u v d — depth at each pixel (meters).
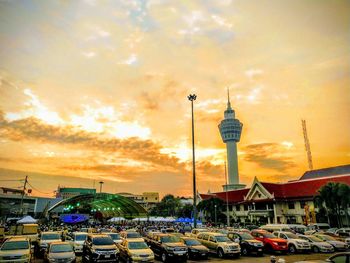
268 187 63.69
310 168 113.69
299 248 24.95
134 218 68.75
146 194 143.88
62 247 18.94
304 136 117.69
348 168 65.94
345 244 27.19
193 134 32.97
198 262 20.58
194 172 31.50
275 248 24.52
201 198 82.75
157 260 21.48
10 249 17.75
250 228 44.44
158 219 61.56
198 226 53.84
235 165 137.12
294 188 61.25
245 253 24.12
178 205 107.81
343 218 47.56
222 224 62.94
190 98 34.38
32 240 28.08
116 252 18.44
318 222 50.81
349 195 40.94
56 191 129.25
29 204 103.12
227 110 148.75
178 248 20.16
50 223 59.69
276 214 59.41
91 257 18.22
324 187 43.97
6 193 101.38
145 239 24.84
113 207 70.19
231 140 141.38
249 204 66.81
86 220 64.25
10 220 61.34
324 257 23.05
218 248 22.83
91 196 56.91
